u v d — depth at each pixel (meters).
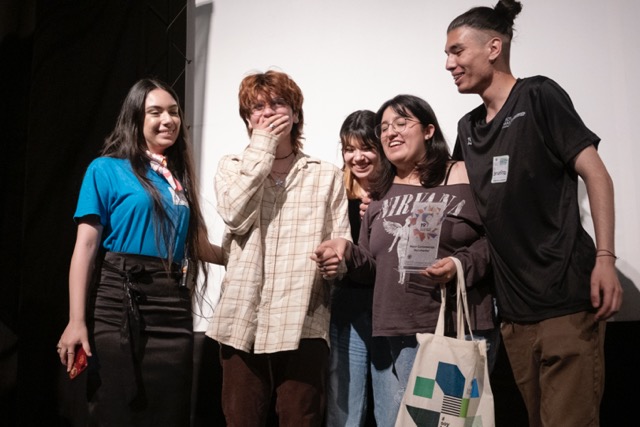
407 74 2.80
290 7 2.99
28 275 2.32
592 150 1.76
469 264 1.87
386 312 1.96
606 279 1.66
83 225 1.88
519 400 2.37
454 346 1.80
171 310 1.91
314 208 2.04
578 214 1.80
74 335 1.77
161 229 1.91
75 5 2.57
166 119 2.03
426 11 2.81
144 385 1.83
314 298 1.98
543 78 1.88
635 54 2.52
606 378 2.33
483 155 1.92
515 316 1.83
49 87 2.43
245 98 2.04
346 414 2.19
